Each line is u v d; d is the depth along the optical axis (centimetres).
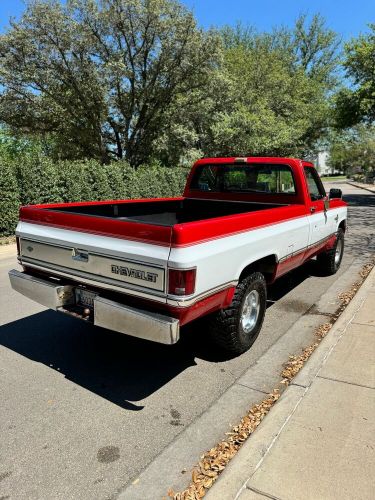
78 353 425
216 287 341
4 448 282
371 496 230
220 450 278
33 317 522
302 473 247
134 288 325
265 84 2777
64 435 296
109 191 1355
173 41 1961
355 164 6350
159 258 306
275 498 230
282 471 249
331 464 254
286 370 390
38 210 398
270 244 423
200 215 619
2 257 859
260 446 269
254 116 2225
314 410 309
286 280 691
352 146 5491
